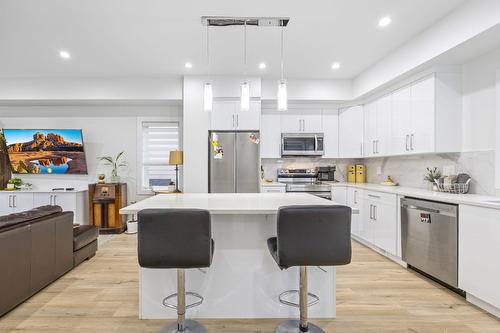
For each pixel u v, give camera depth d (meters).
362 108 4.71
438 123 3.04
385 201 3.44
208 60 3.78
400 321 2.12
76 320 2.13
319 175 5.04
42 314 2.21
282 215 1.64
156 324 2.09
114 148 5.22
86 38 3.13
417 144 3.31
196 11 2.60
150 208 1.80
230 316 2.18
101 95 4.47
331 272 2.19
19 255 2.30
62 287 2.68
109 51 3.47
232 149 4.45
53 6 2.50
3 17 2.68
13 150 4.98
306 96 4.62
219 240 2.17
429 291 2.60
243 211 1.87
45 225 2.62
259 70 4.21
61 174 5.20
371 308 2.30
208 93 2.49
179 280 1.85
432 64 3.01
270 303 2.19
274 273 2.19
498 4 2.15
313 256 1.66
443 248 2.56
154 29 2.94
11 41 3.19
